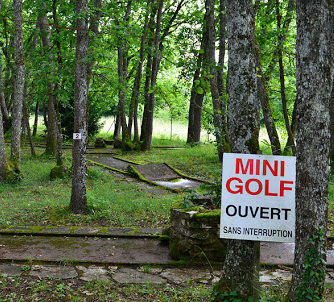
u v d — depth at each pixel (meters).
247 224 3.91
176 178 15.04
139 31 11.45
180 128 37.62
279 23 10.61
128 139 22.20
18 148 13.53
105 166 16.77
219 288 4.28
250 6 4.12
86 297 4.99
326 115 3.55
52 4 11.17
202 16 21.12
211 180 14.18
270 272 5.91
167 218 8.95
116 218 8.90
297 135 3.66
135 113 22.42
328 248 6.98
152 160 18.52
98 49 10.52
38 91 15.31
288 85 17.19
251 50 4.11
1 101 23.89
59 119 14.26
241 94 4.09
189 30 19.48
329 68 3.55
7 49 20.69
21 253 6.58
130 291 5.16
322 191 3.61
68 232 7.75
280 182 3.90
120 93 21.52
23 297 4.95
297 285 3.72
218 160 16.88
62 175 13.87
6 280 5.48
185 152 20.86
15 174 13.04
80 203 9.30
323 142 3.56
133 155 20.47
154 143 27.56
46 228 8.05
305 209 3.63
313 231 3.62
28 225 8.33
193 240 6.28
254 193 3.92
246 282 4.15
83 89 9.27
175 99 29.88
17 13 12.91
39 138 28.70
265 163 3.92
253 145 4.06
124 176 15.29
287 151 11.59
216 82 13.68
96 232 7.80
